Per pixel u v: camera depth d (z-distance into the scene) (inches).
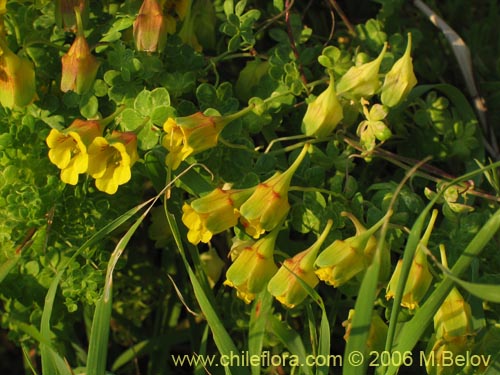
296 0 15.7
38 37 13.0
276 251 12.4
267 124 13.4
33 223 12.8
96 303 12.4
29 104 12.7
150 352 15.0
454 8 16.7
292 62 13.4
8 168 12.8
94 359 11.8
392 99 12.5
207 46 14.2
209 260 14.5
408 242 11.2
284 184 11.9
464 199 13.1
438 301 11.4
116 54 12.7
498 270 13.1
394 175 14.3
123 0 14.1
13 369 18.7
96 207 13.0
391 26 15.1
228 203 11.9
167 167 12.4
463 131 14.1
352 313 12.2
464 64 15.0
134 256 15.0
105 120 12.3
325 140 13.2
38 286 13.2
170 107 12.3
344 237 13.1
